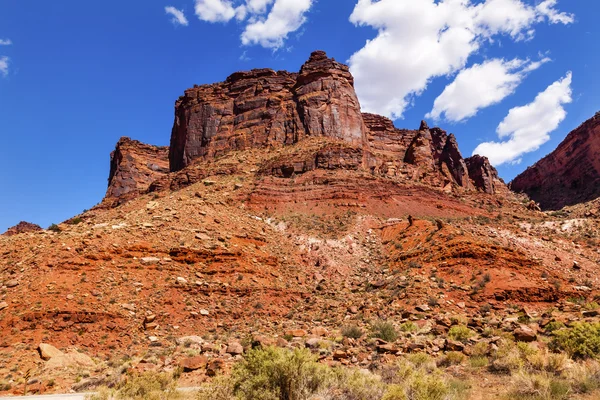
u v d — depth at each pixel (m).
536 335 17.59
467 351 16.02
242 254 39.12
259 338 19.67
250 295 33.94
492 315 27.41
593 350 14.13
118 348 24.67
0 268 31.16
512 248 40.97
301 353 10.62
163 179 81.19
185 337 25.17
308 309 33.53
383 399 9.38
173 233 38.91
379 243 51.59
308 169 68.81
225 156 83.06
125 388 13.93
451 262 36.94
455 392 10.60
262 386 9.95
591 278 38.25
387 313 29.22
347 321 28.84
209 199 55.69
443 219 61.56
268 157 78.19
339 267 44.72
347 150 72.44
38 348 22.19
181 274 33.47
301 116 86.31
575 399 9.80
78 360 21.42
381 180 68.31
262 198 60.72
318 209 60.47
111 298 28.22
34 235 37.91
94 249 32.31
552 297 32.12
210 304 31.48
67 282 28.47
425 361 14.92
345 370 12.09
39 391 17.28
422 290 32.12
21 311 25.16
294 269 42.34
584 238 53.72
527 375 11.15
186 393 13.48
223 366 16.56
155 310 28.84
